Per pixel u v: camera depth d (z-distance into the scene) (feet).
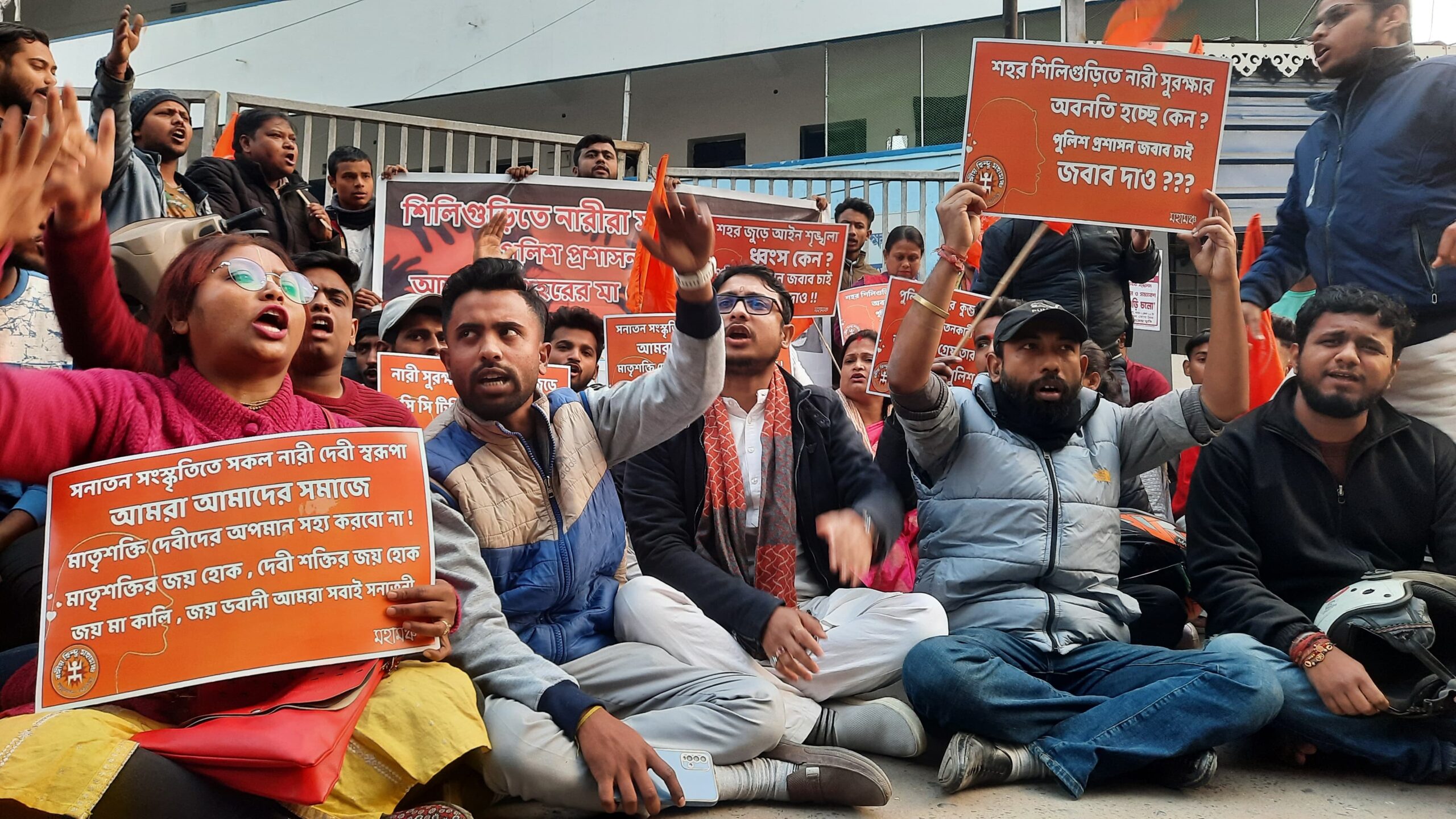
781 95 55.26
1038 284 18.47
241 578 7.49
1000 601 11.58
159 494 7.50
